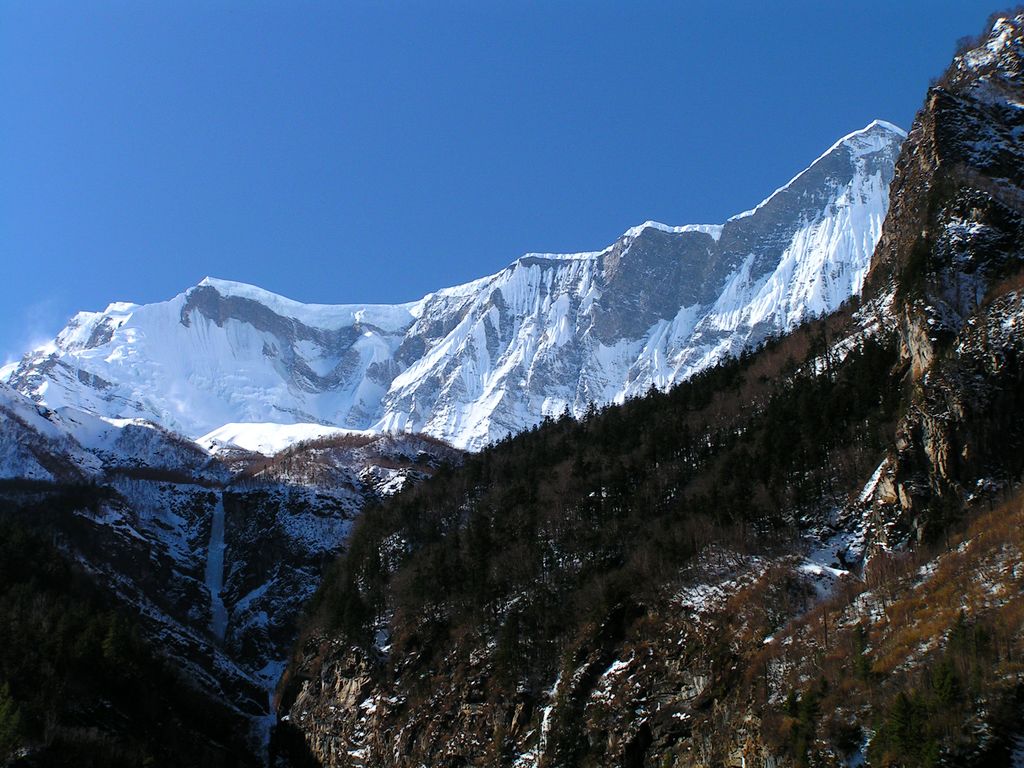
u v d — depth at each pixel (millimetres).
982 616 132500
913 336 183625
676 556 185000
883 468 172250
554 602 196000
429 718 197375
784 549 175625
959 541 150750
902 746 122188
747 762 142375
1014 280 176625
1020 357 162625
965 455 159875
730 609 167750
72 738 193375
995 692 121438
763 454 197500
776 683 147625
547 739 174125
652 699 166000
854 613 150750
